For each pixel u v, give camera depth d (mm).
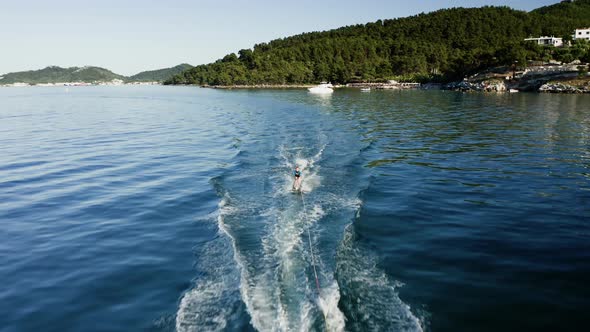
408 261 15062
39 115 75688
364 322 11070
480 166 29984
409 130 48125
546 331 10961
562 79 118500
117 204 22547
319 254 15094
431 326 11156
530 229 18172
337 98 111000
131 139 45125
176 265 15125
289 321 11039
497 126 50938
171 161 33281
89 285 13867
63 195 24359
